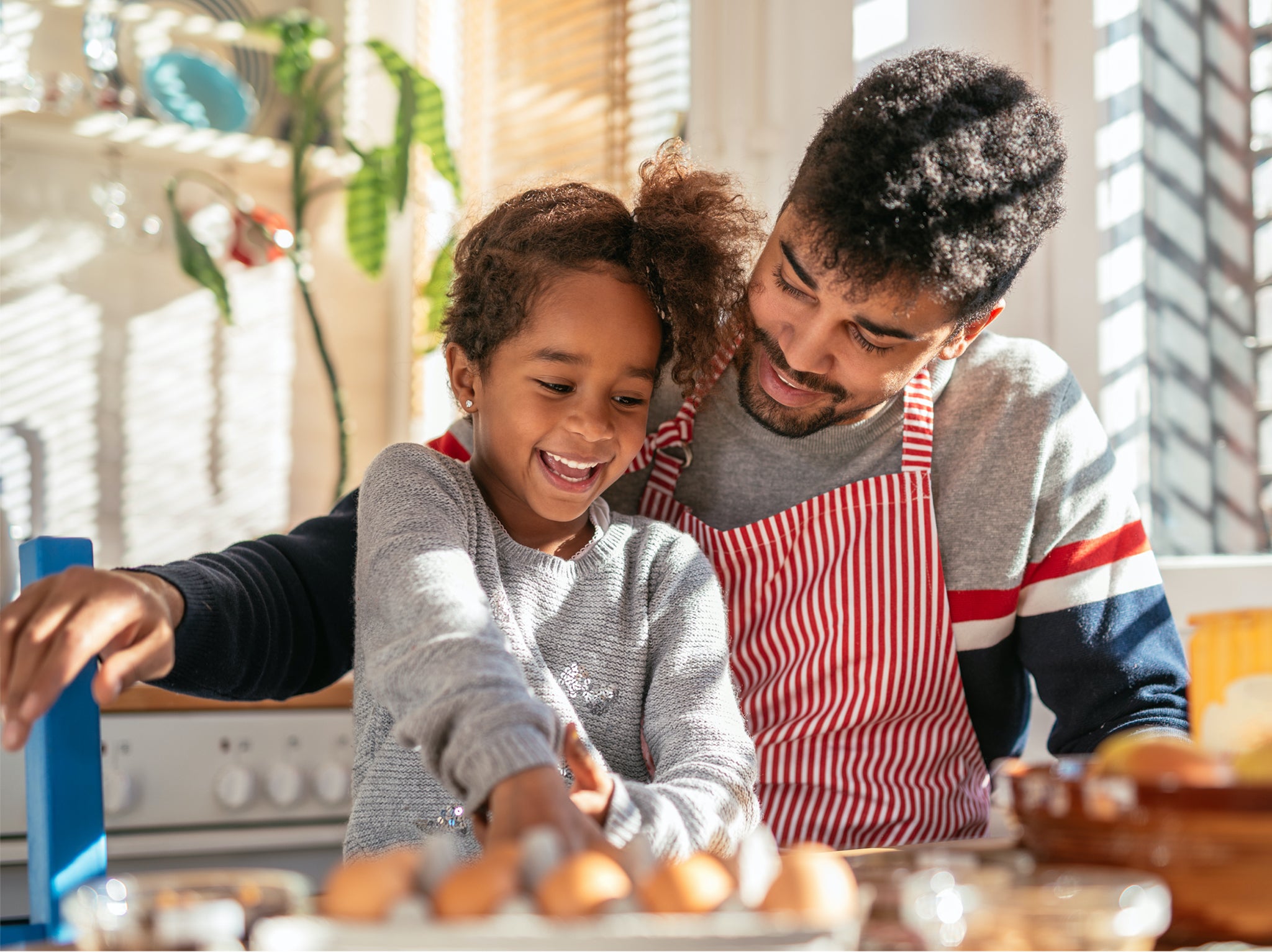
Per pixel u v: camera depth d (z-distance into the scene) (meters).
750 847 0.51
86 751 0.68
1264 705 0.64
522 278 0.93
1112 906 0.46
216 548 2.47
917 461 1.02
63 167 2.34
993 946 0.46
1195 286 1.47
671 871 0.47
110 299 2.38
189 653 0.76
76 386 2.34
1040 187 0.92
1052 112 0.96
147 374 2.42
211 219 2.47
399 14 2.74
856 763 1.00
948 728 1.03
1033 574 1.04
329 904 0.45
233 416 2.51
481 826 0.62
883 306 0.86
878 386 0.94
